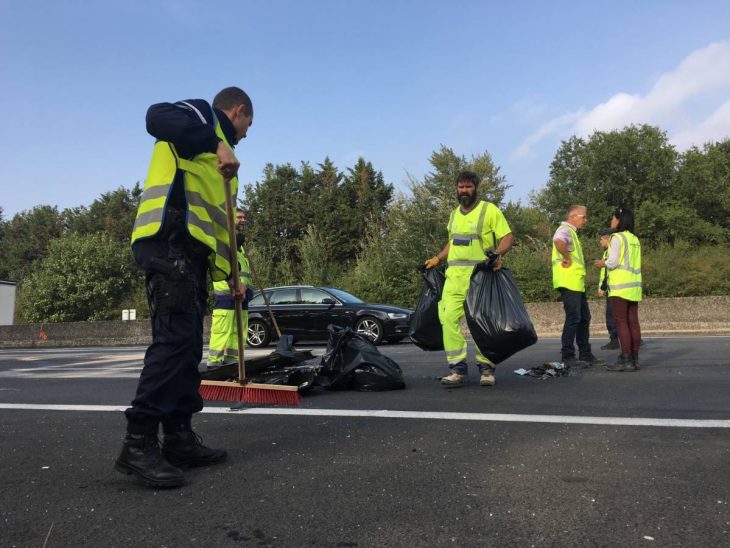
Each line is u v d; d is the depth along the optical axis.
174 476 2.71
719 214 36.62
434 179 40.38
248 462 3.11
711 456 3.02
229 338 6.18
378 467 2.95
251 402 4.78
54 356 11.88
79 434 3.95
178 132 2.77
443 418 4.07
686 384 5.35
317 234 32.72
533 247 25.89
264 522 2.27
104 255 34.69
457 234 5.66
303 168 51.12
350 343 5.71
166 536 2.16
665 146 37.38
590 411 4.21
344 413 4.34
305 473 2.88
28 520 2.34
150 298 2.86
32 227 73.19
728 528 2.13
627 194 37.78
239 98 3.25
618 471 2.79
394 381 5.46
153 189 2.87
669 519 2.22
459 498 2.48
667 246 21.77
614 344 9.12
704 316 14.59
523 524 2.20
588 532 2.12
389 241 26.27
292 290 14.53
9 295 25.14
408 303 24.28
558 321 15.84
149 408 2.75
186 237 2.88
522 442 3.36
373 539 2.09
